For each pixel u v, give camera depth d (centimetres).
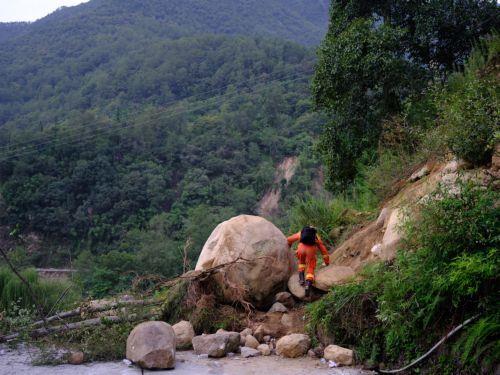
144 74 18088
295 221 1118
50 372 492
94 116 12550
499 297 435
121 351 551
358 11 1525
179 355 566
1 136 11438
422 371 461
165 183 10300
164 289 788
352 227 959
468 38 1417
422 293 488
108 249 8675
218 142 11819
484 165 650
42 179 9712
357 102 1398
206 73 18188
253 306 655
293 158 10988
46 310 838
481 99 656
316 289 673
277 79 15688
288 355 553
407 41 1396
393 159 1038
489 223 467
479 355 416
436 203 518
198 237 6850
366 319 541
